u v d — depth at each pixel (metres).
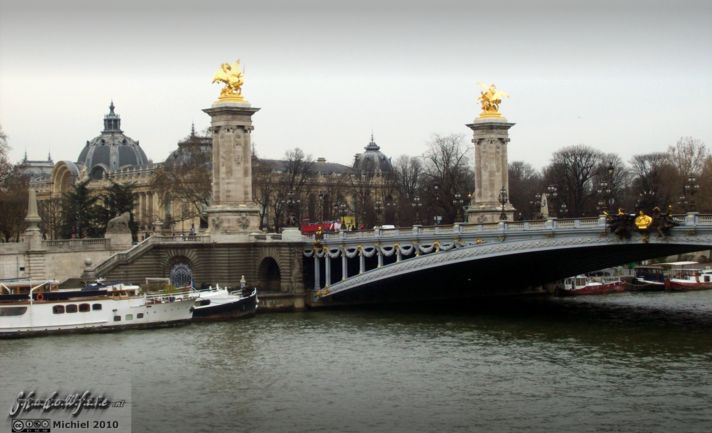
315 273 141.38
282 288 141.38
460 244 125.44
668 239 105.44
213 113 148.00
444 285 148.38
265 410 79.12
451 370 91.12
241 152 147.50
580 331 111.31
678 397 80.12
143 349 103.56
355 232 137.25
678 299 149.12
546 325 116.75
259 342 107.25
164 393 84.81
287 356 99.00
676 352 97.06
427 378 88.31
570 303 143.88
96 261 142.38
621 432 71.88
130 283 138.88
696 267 188.12
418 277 138.00
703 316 124.12
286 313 134.38
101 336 112.06
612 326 115.06
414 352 99.81
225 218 146.38
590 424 73.75
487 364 93.31
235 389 85.75
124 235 145.25
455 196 175.50
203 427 75.00
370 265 148.88
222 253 144.62
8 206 172.00
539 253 120.81
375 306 141.75
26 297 112.62
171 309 119.31
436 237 127.38
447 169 195.00
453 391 83.56
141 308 117.06
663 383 84.56
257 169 199.62
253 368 93.56
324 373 91.12
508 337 107.81
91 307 114.56
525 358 95.62
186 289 128.50
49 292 113.38
